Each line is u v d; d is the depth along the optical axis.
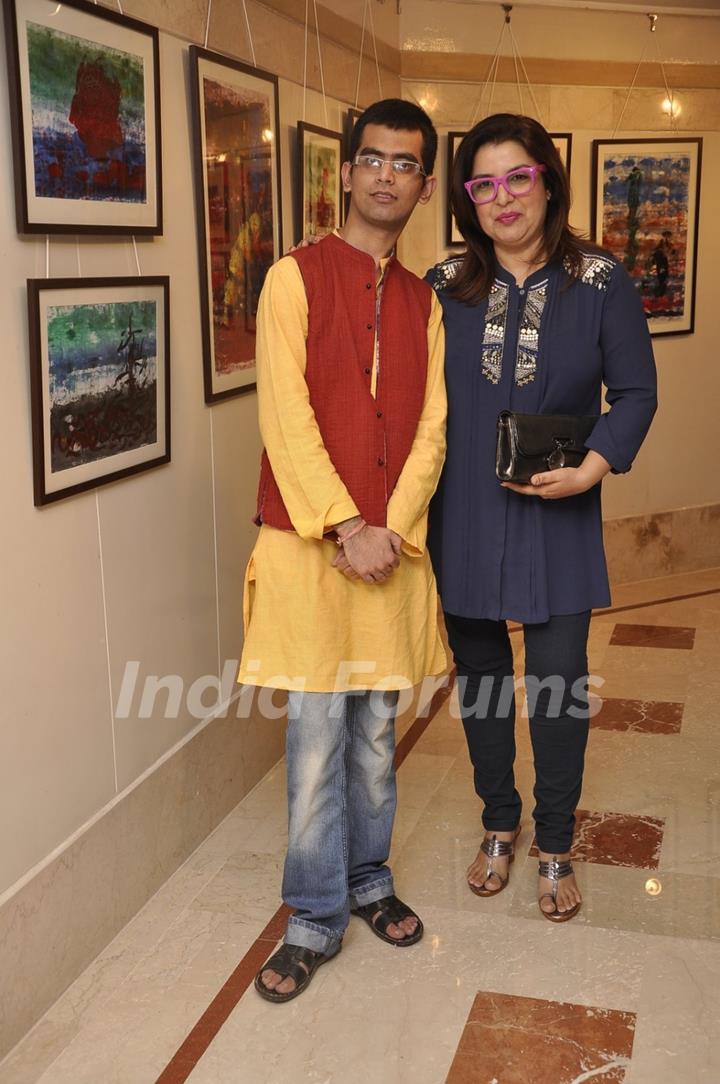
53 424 2.22
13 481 2.13
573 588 2.54
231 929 2.63
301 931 2.43
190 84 2.80
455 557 2.58
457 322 2.51
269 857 2.97
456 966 2.46
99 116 2.31
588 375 2.49
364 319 2.29
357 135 2.23
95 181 2.32
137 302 2.52
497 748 2.73
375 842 2.59
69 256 2.28
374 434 2.29
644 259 5.23
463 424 2.52
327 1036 2.23
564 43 4.92
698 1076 2.08
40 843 2.29
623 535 5.47
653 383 2.50
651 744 3.62
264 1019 2.29
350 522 2.23
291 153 3.57
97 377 2.38
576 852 2.96
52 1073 2.14
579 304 2.45
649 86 5.11
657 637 4.66
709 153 5.29
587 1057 2.15
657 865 2.88
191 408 2.91
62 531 2.31
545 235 2.46
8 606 2.14
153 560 2.72
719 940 2.53
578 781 2.64
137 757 2.69
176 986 2.41
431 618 2.53
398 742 3.67
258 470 3.37
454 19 4.75
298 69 3.60
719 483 5.69
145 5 2.55
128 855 2.64
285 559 2.32
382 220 2.25
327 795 2.39
